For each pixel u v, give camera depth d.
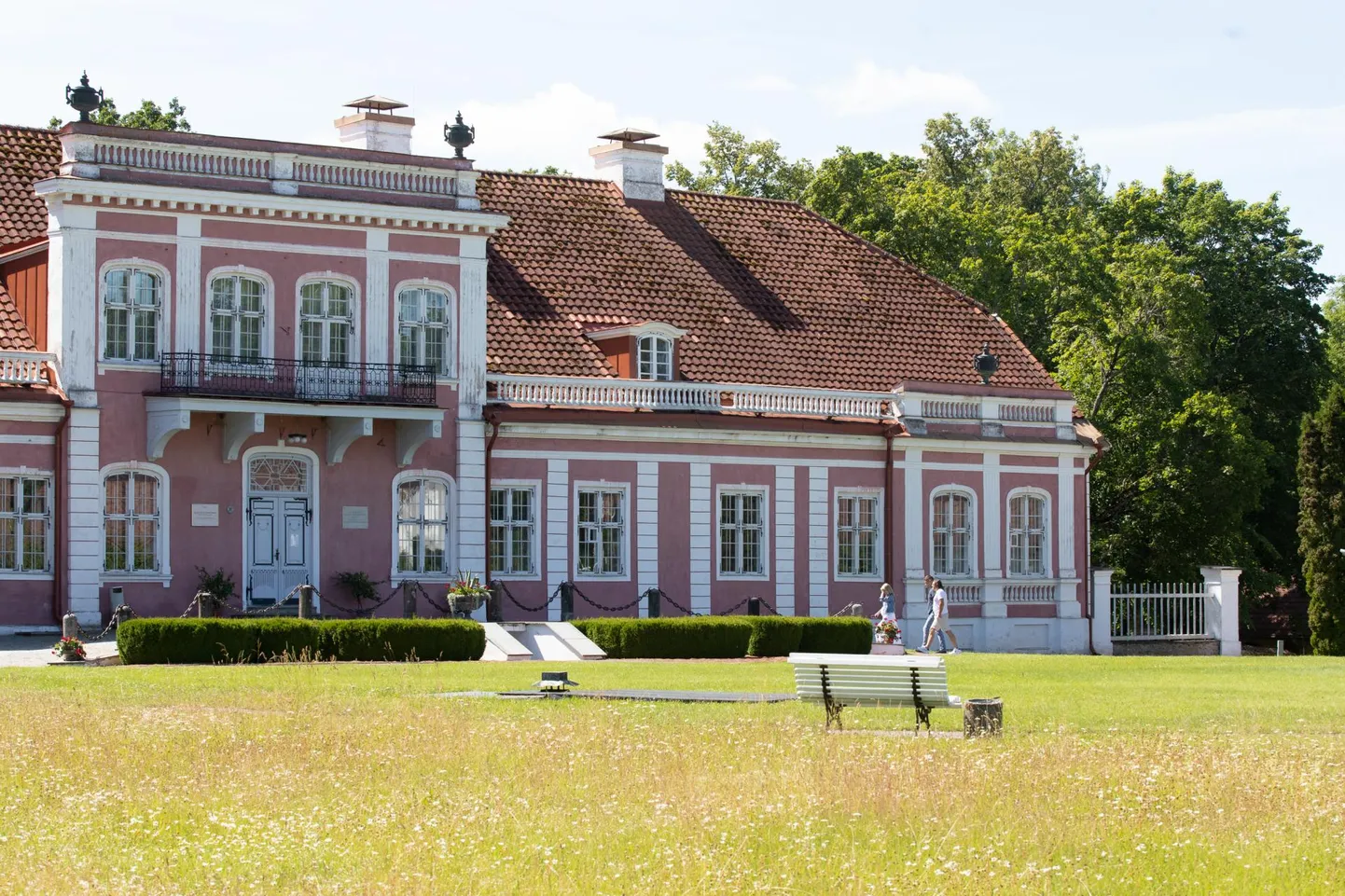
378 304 48.72
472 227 50.06
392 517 49.06
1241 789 20.75
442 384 49.75
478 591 46.47
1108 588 60.06
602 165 60.66
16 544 44.56
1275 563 79.94
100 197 44.94
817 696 26.12
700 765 22.08
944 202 73.19
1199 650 60.97
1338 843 18.48
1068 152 99.25
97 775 21.42
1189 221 82.00
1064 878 16.91
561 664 39.53
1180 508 69.25
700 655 44.91
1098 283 70.19
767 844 18.02
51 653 39.72
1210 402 69.00
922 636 56.56
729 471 54.22
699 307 57.00
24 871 16.70
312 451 48.03
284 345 47.34
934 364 59.66
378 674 34.94
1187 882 16.91
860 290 61.00
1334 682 37.38
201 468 46.53
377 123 53.19
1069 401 60.00
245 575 47.06
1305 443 64.88
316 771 21.81
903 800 19.73
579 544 52.03
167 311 45.91
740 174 83.19
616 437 52.41
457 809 19.41
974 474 58.00
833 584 55.75
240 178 47.03
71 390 44.75
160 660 37.91
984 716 25.30
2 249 47.62
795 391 55.31
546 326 53.53
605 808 19.47
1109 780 21.12
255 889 16.42
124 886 16.19
